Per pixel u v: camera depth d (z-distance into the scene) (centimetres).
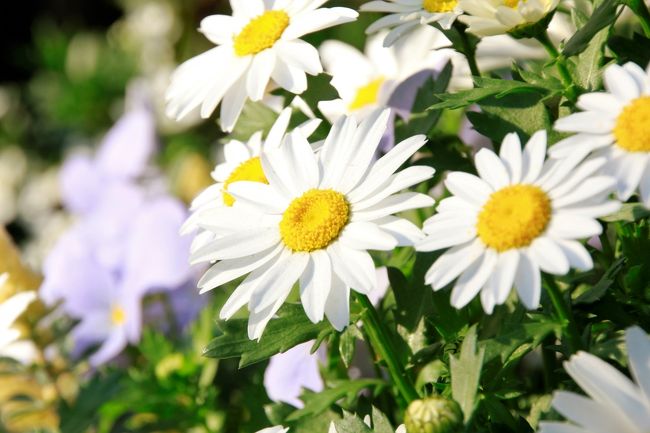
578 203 33
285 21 38
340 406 38
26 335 46
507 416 35
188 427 46
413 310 37
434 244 33
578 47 36
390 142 42
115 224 60
